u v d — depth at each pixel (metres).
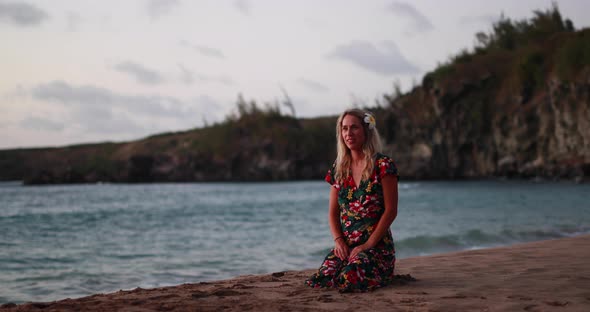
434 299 3.68
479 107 69.44
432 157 72.44
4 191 65.94
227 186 74.00
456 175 71.00
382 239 4.38
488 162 68.50
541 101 63.44
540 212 19.83
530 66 67.00
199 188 68.38
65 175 101.94
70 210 29.00
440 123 71.62
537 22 87.69
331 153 97.31
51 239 14.16
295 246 11.41
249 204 31.75
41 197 47.72
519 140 65.06
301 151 94.12
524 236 12.00
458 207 23.88
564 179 58.22
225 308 3.39
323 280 4.29
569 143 59.34
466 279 4.79
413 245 10.69
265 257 9.73
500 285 4.36
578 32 70.38
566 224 14.86
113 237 14.51
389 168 4.24
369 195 4.28
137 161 101.06
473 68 73.56
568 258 6.34
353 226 4.35
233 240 13.03
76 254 10.66
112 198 44.38
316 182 84.19
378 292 4.03
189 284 4.98
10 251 11.34
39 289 6.81
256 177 94.75
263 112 102.25
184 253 10.55
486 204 25.84
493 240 11.44
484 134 69.00
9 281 7.39
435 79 73.12
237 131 99.94
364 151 4.29
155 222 20.14
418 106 76.56
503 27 89.38
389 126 78.44
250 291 4.19
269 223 18.34
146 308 3.40
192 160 99.00
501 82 70.56
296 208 27.03
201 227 17.45
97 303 3.61
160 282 7.25
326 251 10.37
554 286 4.25
